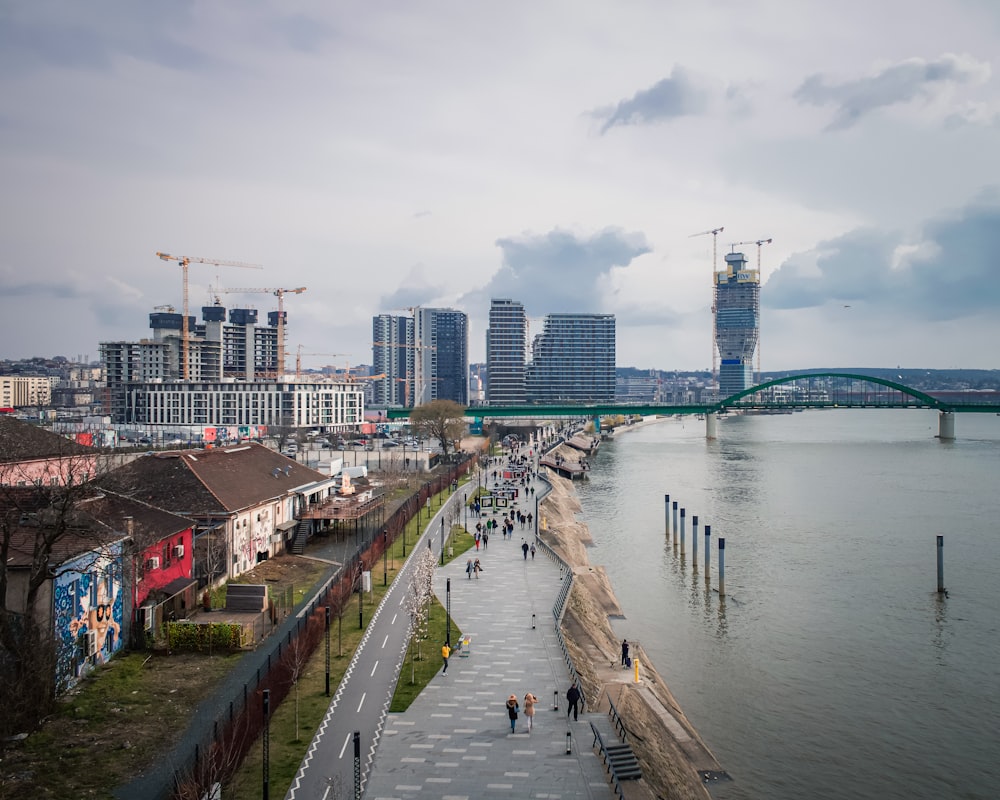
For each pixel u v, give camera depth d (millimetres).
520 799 40688
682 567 113375
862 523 142000
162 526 67562
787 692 68438
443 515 131625
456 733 48188
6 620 46625
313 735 47562
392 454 191375
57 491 56125
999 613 89438
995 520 143875
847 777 54594
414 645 64312
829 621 87312
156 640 60375
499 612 74875
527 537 115062
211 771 39031
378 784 41906
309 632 60625
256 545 89938
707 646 79812
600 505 170125
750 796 51875
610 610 90875
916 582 102250
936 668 73625
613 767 44344
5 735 44219
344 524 112562
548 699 53688
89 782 39875
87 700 49781
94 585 55531
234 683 52969
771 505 163250
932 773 55250
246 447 108750
